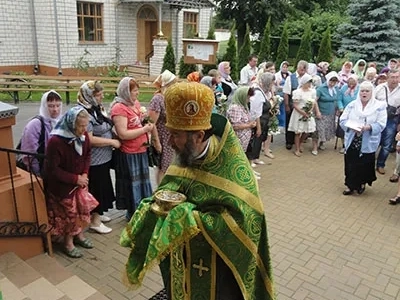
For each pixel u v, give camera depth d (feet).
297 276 12.42
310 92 24.43
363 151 18.07
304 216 16.69
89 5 58.90
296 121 24.62
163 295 9.96
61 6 54.95
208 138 5.93
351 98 25.71
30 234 12.05
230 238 5.90
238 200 5.92
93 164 13.71
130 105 13.99
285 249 13.98
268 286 7.06
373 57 50.52
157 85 15.46
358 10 50.98
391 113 21.52
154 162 15.65
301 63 25.57
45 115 12.93
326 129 25.49
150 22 67.51
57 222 12.41
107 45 62.28
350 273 12.69
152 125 14.21
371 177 18.85
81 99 13.51
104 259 12.82
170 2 63.36
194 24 74.13
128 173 14.33
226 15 73.20
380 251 14.10
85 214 12.66
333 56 57.52
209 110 5.65
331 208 17.58
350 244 14.51
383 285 12.12
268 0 71.20
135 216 6.48
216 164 5.98
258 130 21.54
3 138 11.54
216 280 6.39
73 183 11.96
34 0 56.29
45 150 12.57
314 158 25.02
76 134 11.74
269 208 17.33
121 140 13.99
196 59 35.42
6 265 11.25
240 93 18.52
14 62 56.59
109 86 44.27
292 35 71.51
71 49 57.77
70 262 12.60
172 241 5.54
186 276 6.48
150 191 14.97
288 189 19.63
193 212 5.63
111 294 11.16
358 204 18.12
